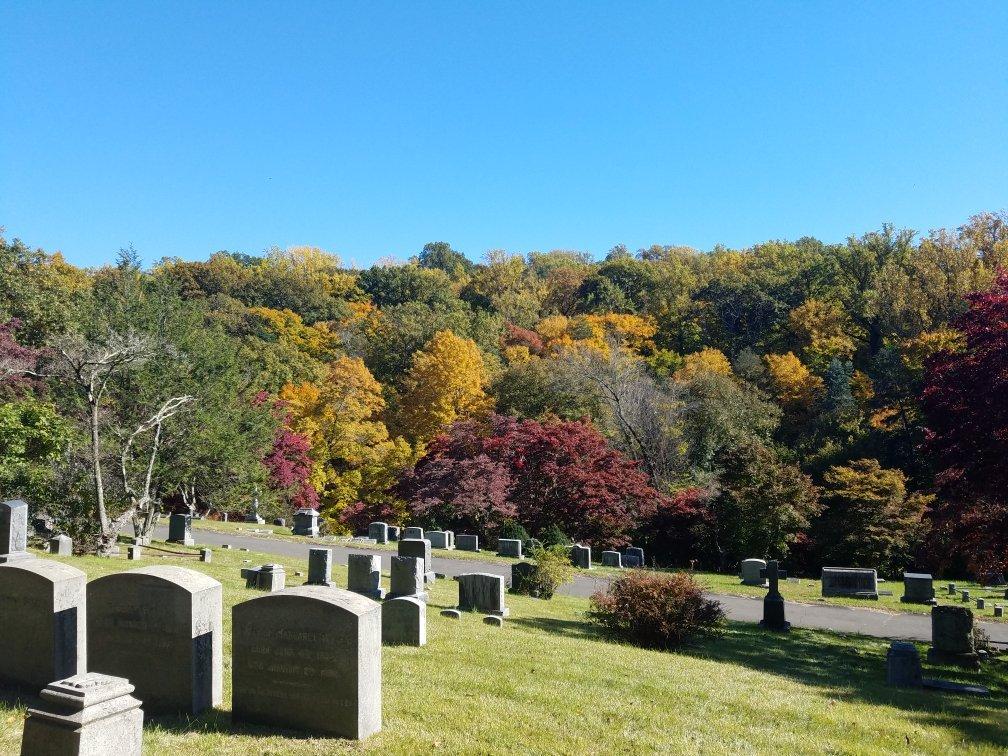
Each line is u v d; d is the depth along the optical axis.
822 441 53.84
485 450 44.16
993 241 68.25
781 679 13.73
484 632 15.12
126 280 31.97
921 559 37.56
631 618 16.41
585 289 96.44
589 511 40.09
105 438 27.52
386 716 8.83
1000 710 12.28
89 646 9.03
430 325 76.69
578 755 8.16
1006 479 17.22
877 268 73.69
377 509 49.75
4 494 24.38
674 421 53.00
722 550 40.12
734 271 86.56
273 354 63.56
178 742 7.70
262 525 42.00
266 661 8.29
